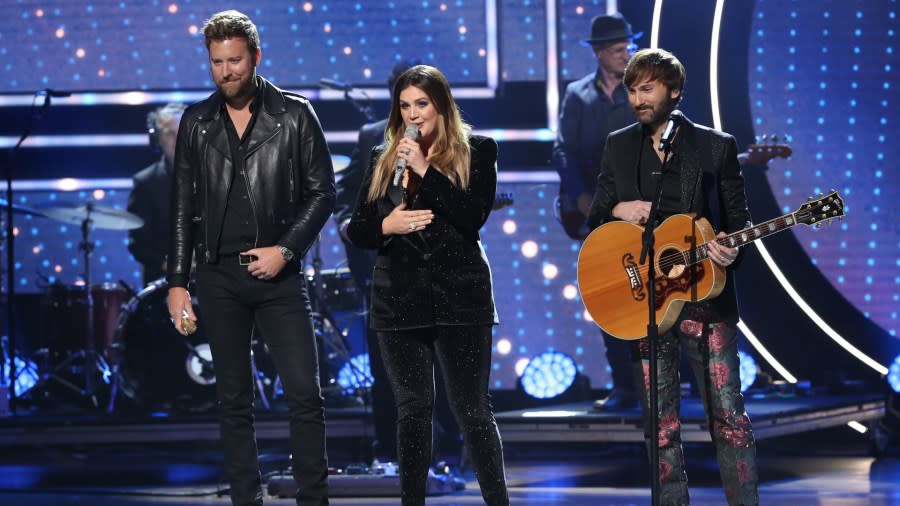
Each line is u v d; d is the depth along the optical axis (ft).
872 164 87.76
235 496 44.83
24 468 76.02
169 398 79.46
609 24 72.23
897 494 59.06
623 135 45.98
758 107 88.22
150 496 62.64
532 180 91.56
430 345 42.04
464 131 42.01
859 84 87.92
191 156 45.44
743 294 87.35
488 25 91.97
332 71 92.84
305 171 45.78
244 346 45.06
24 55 94.02
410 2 92.73
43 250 95.45
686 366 83.25
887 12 87.56
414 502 41.88
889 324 87.25
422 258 41.39
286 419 72.49
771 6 87.92
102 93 93.20
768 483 64.23
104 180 93.50
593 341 92.07
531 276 92.48
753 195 86.99
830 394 79.97
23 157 93.56
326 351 81.97
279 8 93.09
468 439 41.52
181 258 45.21
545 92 91.76
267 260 43.78
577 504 57.47
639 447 80.89
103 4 93.81
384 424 69.72
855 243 87.81
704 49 85.20
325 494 44.75
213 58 43.68
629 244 44.88
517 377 90.99
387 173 42.04
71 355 86.02
